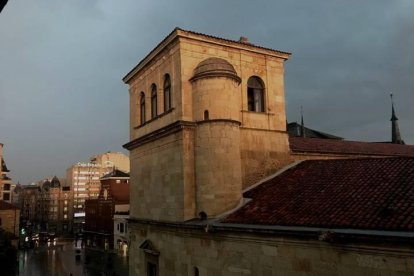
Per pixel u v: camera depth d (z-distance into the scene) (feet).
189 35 70.90
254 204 60.59
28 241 350.02
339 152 88.48
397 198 44.42
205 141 64.90
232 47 75.87
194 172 66.95
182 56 70.49
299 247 44.65
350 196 49.93
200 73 67.67
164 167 74.13
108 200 296.51
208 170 63.87
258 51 78.69
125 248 257.55
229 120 65.41
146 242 78.02
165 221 71.77
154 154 79.30
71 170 563.07
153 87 84.02
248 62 77.82
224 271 54.65
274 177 72.33
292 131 141.79
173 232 68.39
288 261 45.70
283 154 78.07
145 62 84.64
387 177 52.21
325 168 66.23
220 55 74.69
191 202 65.77
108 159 586.04
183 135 67.05
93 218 322.75
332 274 40.93
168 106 76.13
